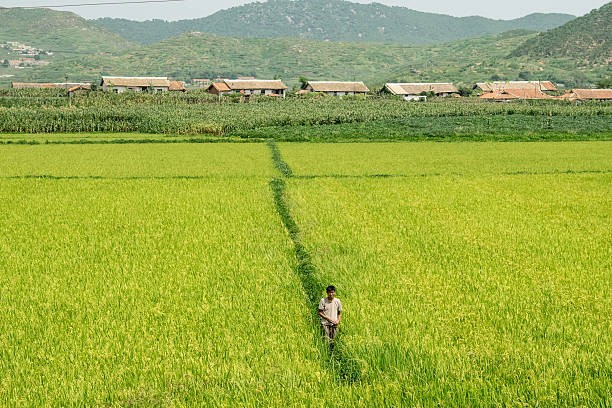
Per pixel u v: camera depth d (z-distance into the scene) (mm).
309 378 10625
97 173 36125
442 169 38156
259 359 11453
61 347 11992
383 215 24531
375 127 70062
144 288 15492
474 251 18766
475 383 10188
